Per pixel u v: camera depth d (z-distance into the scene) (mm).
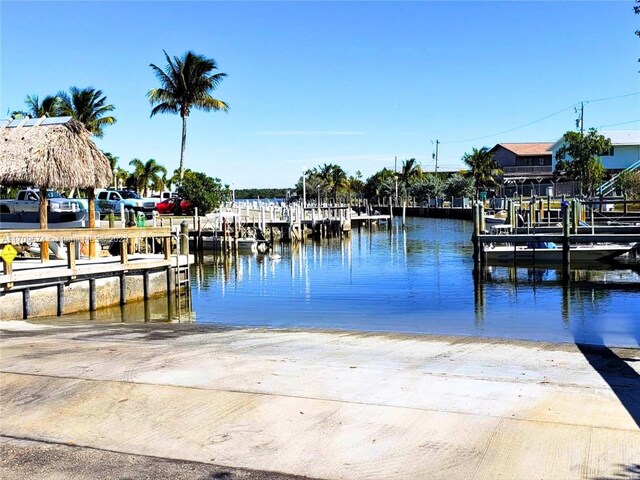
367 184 98938
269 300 18703
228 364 7852
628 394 6383
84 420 5988
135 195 42188
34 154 15945
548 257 26328
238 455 5129
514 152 81688
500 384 6805
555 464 4750
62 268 14984
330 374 7293
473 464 4809
